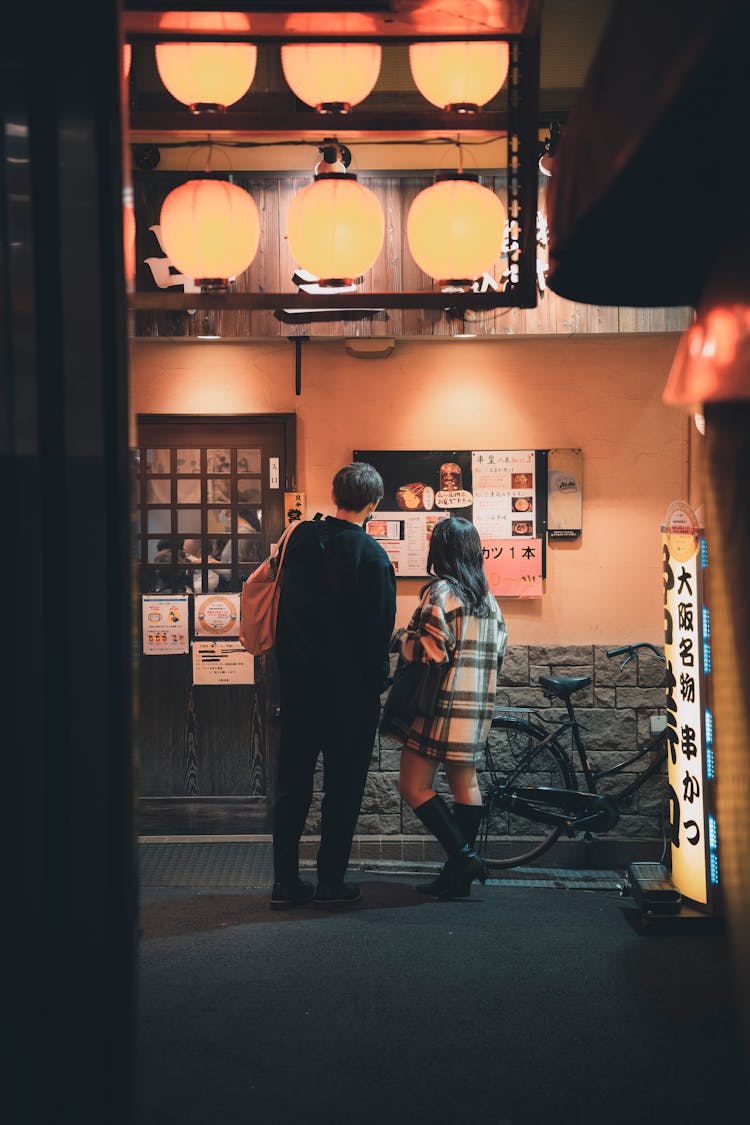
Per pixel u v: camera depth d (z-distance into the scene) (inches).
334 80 166.6
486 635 227.5
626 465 273.7
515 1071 143.7
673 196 74.0
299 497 274.8
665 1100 135.3
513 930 208.4
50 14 51.8
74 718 51.9
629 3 62.7
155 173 246.4
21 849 46.1
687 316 260.7
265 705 281.0
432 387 274.5
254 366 276.1
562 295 93.1
